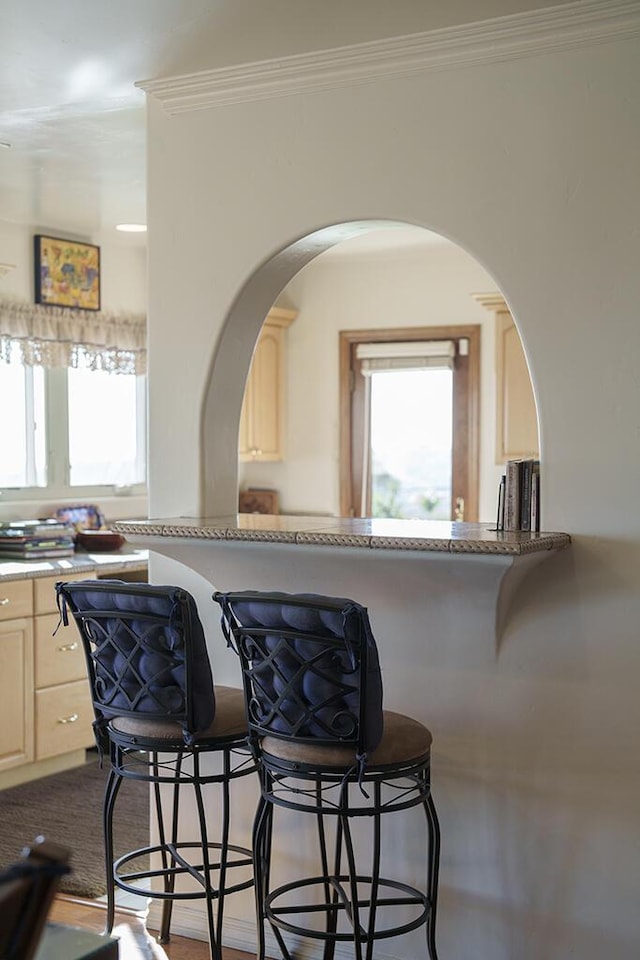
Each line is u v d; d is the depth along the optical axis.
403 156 2.84
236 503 3.33
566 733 2.70
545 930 2.75
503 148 2.71
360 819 2.99
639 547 2.59
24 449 5.41
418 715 2.89
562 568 2.68
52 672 4.69
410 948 2.92
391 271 6.32
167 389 3.22
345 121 2.91
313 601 2.31
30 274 5.33
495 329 5.83
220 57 2.93
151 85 3.15
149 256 3.23
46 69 3.03
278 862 3.11
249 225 3.07
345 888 3.02
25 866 1.11
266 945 3.12
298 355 6.61
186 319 3.18
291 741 2.44
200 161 3.13
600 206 2.61
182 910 3.26
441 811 2.87
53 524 5.12
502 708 2.77
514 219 2.71
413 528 2.88
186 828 3.26
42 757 4.65
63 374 5.60
